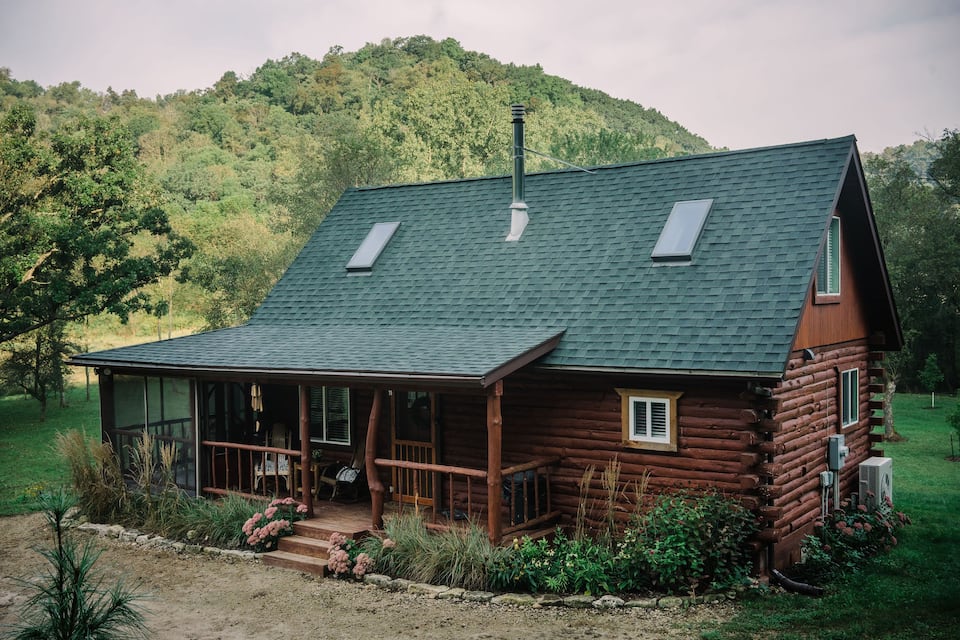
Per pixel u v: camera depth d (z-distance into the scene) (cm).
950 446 2358
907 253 3316
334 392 1521
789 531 1185
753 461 1078
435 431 1388
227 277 3538
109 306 2817
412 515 1222
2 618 988
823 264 1339
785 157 1364
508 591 1047
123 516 1424
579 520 1179
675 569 1024
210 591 1091
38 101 9006
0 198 2867
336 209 1900
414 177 6006
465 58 11569
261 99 10050
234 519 1306
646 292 1266
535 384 1287
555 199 1577
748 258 1223
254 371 1299
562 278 1388
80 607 589
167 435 1498
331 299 1638
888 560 1249
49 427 2739
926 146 3766
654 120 12119
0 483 1836
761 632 898
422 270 1589
